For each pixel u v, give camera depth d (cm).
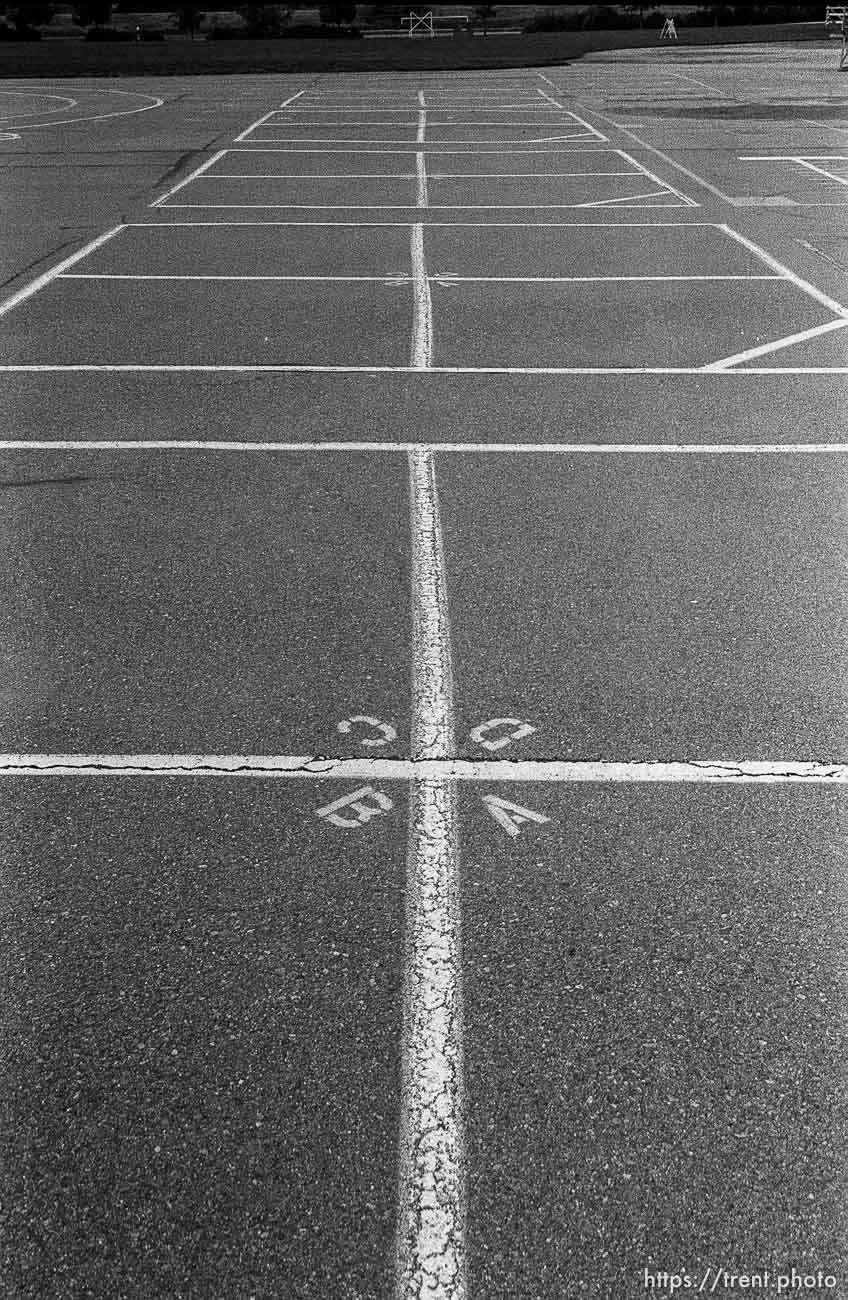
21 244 1420
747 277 1240
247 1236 293
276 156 2178
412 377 922
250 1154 311
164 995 358
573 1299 280
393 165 2059
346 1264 287
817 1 6300
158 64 4228
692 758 461
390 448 777
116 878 403
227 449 775
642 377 920
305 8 6712
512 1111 322
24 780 451
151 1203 300
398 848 415
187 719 486
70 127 2634
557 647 537
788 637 545
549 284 1216
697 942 375
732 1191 302
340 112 2900
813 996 356
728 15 6225
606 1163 308
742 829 423
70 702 499
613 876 402
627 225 1518
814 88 3309
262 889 397
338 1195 302
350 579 601
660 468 743
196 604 577
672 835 421
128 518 673
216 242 1423
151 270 1280
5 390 895
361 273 1263
